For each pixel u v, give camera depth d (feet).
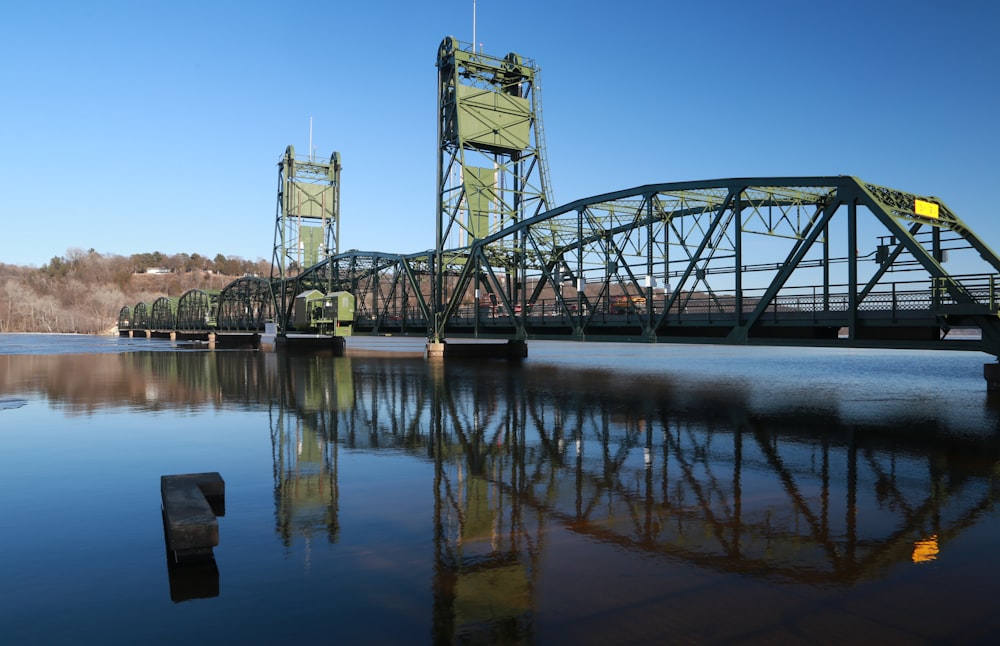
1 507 41.34
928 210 98.43
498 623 24.90
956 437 64.54
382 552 33.09
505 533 35.96
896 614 25.50
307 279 313.73
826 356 281.74
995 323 78.74
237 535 35.68
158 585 28.76
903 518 38.19
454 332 198.08
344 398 101.09
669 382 128.88
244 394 107.65
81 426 74.49
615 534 35.76
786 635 23.80
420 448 60.75
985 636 23.63
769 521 37.88
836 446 60.64
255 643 23.38
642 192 119.85
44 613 25.90
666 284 118.11
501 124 208.74
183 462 54.85
